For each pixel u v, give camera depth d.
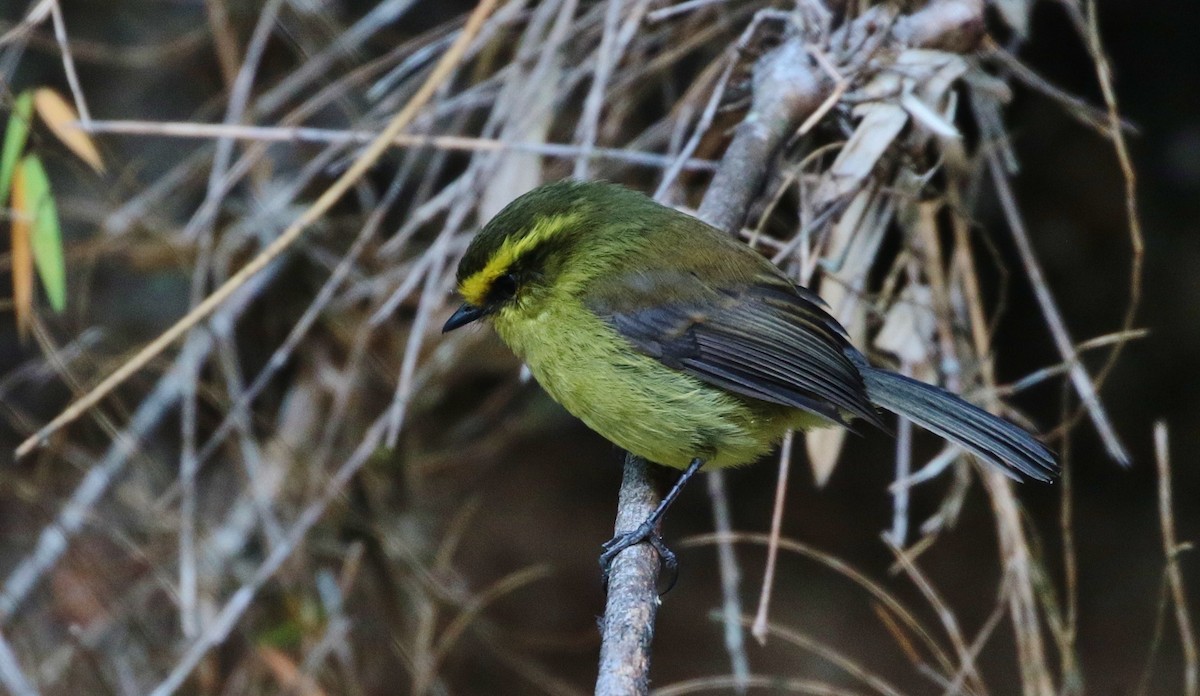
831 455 8.69
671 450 7.54
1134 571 12.90
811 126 7.93
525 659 12.30
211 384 11.31
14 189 8.91
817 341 7.51
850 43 8.40
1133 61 12.79
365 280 10.92
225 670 10.59
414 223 9.26
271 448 10.77
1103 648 12.42
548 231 7.55
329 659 10.73
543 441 14.16
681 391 7.41
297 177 10.92
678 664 12.92
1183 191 12.97
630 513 7.32
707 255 7.53
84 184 11.92
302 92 11.16
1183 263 13.09
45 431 7.88
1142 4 12.54
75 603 10.31
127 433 10.26
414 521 11.52
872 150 8.08
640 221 7.66
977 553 13.30
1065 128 12.87
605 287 7.47
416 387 10.60
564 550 13.44
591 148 8.55
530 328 7.63
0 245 12.33
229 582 10.42
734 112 8.80
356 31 10.05
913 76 8.24
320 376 11.02
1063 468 8.27
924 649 12.70
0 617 9.92
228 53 10.65
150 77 12.58
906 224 8.70
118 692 9.98
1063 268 13.23
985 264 13.20
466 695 12.51
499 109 9.17
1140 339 13.23
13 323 12.19
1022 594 8.14
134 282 11.96
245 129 8.66
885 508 13.66
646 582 6.75
